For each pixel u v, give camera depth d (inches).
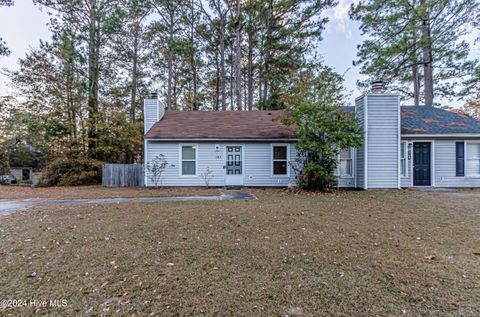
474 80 585.0
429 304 91.3
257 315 86.2
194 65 916.0
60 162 560.1
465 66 569.9
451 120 474.3
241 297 97.0
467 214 230.4
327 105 385.7
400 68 615.8
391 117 425.7
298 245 152.0
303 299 95.3
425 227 189.5
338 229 185.3
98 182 581.9
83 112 609.6
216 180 466.9
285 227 190.7
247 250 144.1
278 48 738.8
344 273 115.7
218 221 208.1
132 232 178.2
